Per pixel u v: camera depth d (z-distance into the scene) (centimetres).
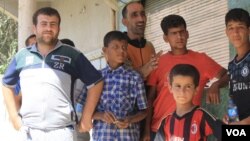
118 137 341
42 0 995
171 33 345
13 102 341
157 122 348
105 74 351
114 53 346
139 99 347
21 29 612
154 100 358
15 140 734
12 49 1580
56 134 315
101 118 343
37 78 318
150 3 624
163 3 593
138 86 347
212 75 349
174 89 303
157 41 605
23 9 612
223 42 473
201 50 513
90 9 821
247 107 302
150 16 624
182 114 304
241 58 311
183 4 550
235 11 314
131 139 344
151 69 354
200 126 296
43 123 315
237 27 311
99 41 780
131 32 382
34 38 457
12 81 336
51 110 316
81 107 367
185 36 346
